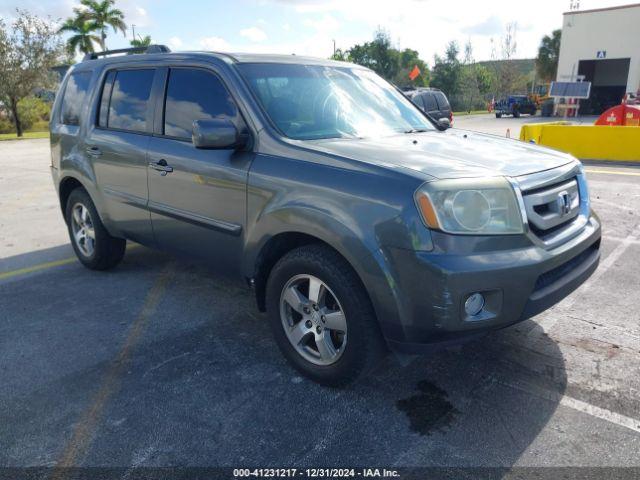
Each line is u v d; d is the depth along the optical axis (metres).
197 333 3.90
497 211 2.65
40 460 2.57
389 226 2.62
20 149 19.70
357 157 2.93
